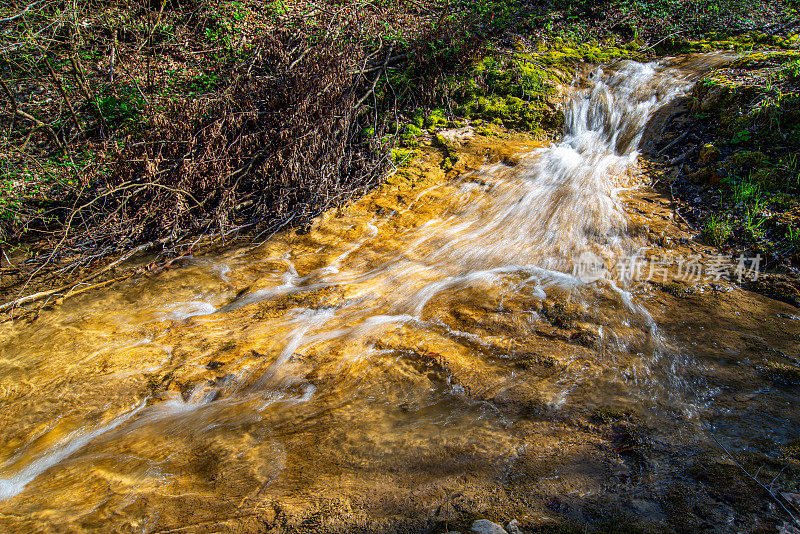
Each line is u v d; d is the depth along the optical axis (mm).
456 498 2795
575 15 10375
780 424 3236
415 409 3670
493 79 8711
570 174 6922
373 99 8164
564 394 3676
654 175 6605
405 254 5871
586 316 4555
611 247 5574
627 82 8453
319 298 5160
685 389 3652
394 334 4551
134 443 3604
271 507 2850
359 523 2670
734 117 6574
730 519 2510
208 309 5176
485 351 4250
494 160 7387
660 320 4445
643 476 2867
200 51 8898
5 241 6305
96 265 5953
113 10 9211
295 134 6742
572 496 2754
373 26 9133
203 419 3777
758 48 8648
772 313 4414
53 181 6934
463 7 10438
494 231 6121
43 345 4711
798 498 2607
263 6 9836
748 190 5676
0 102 7734
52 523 2928
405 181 7156
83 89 7562
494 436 3309
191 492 3072
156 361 4441
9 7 8492
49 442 3682
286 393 3988
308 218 6617
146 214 6258
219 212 6395
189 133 6605
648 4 10445
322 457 3262
